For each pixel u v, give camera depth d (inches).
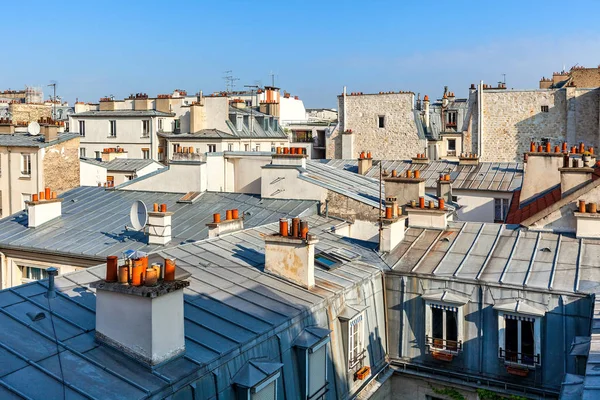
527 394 601.6
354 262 714.2
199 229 957.2
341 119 2694.4
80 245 941.2
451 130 2790.4
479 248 727.1
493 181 1681.8
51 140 1601.9
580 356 541.3
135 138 2839.6
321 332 525.0
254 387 432.8
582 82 2522.1
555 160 1184.2
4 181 1663.4
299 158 1020.5
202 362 417.1
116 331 413.4
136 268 409.1
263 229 791.7
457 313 641.0
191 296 525.0
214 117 2797.7
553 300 602.2
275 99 3385.8
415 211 812.6
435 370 652.1
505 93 2381.9
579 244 703.1
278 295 564.4
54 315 461.1
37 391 362.6
